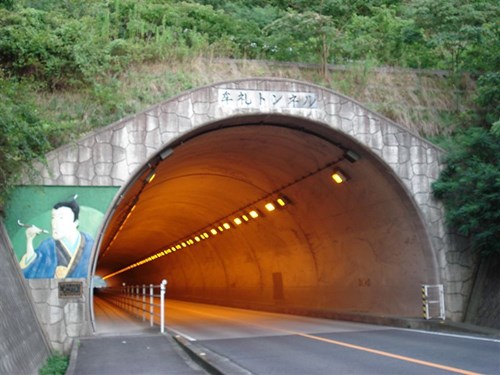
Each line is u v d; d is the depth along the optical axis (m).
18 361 9.08
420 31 25.27
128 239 44.69
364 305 21.64
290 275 27.67
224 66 21.61
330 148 19.30
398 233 19.53
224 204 29.62
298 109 17.72
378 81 22.67
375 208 20.14
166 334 14.70
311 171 21.59
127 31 24.16
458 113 21.92
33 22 18.23
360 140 18.16
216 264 38.12
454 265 18.41
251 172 24.20
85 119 16.94
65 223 14.87
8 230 14.45
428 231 18.36
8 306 10.23
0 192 13.88
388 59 25.67
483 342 13.36
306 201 23.62
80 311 14.47
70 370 9.91
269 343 14.21
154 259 54.53
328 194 22.08
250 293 32.88
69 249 14.75
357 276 22.20
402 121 20.91
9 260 13.02
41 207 14.81
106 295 63.78
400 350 12.19
